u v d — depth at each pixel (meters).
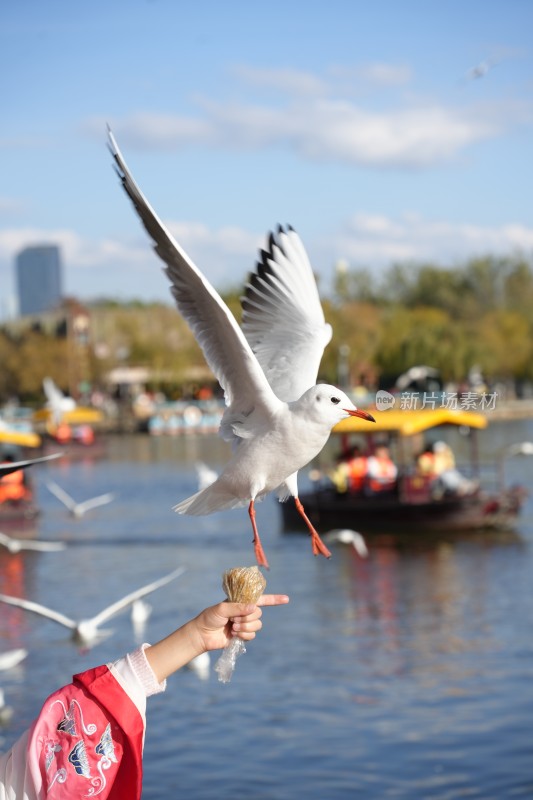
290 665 15.12
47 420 66.25
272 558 25.28
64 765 3.29
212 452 64.25
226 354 4.89
